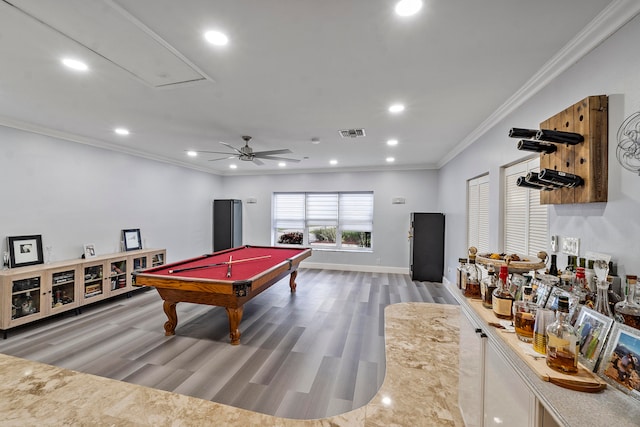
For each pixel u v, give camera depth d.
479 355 1.42
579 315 1.09
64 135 3.72
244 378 2.25
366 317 3.60
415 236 5.52
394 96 2.52
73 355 2.57
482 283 1.62
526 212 2.45
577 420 0.75
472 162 3.77
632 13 1.33
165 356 2.58
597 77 1.58
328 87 2.35
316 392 2.08
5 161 3.21
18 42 1.71
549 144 1.80
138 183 4.95
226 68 2.04
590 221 1.62
